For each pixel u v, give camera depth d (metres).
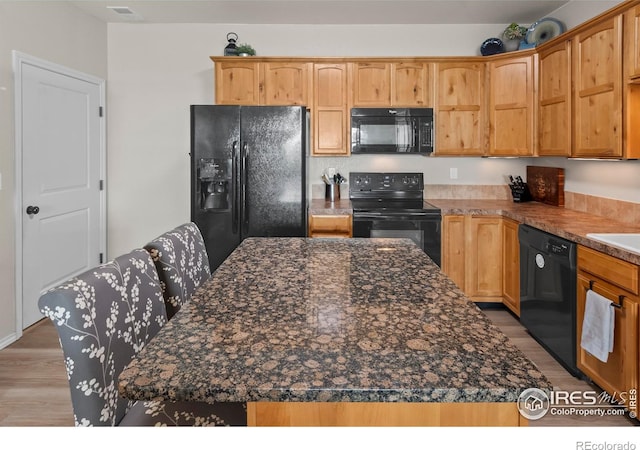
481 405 0.91
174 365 0.95
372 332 1.13
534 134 3.88
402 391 0.85
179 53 4.63
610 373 2.38
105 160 4.64
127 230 4.77
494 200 4.59
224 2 3.98
